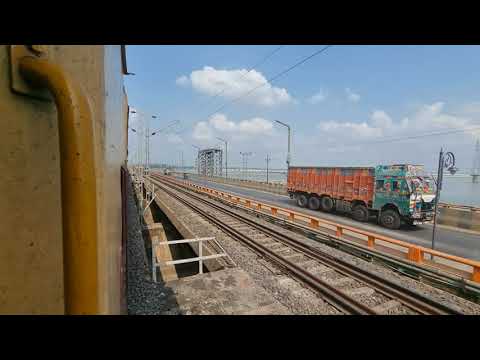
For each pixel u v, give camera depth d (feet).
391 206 42.50
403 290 17.84
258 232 35.60
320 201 57.67
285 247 28.96
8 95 2.23
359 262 24.58
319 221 34.53
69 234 2.33
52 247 2.80
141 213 44.34
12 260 2.36
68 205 2.32
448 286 19.21
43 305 2.68
